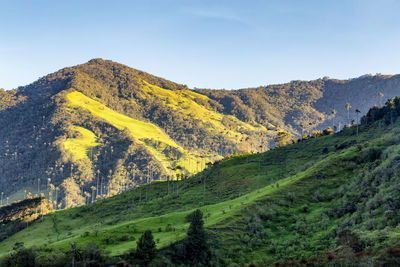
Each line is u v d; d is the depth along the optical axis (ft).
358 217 263.08
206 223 312.29
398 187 266.77
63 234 465.06
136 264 225.56
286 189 363.76
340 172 378.12
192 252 244.83
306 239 262.67
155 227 320.50
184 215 359.46
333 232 258.37
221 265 238.68
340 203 309.42
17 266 244.01
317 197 340.80
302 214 314.14
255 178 524.52
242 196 419.95
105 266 222.07
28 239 481.46
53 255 244.22
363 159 385.29
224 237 275.39
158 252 242.99
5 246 471.62
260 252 255.91
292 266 216.54
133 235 298.35
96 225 469.98
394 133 463.42
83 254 233.76
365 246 201.77
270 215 312.71
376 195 275.39
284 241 266.77
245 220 305.73
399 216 231.09
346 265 189.47
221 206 379.96
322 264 204.85
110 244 278.26
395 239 191.93
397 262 170.50
